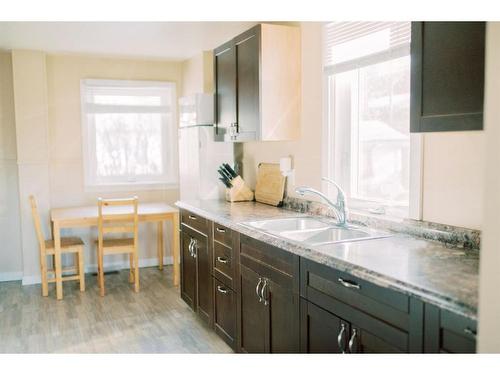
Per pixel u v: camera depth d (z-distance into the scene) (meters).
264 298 2.58
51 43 4.42
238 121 3.60
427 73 1.88
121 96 5.30
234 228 2.91
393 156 2.72
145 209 4.82
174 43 4.46
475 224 2.12
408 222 2.49
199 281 3.64
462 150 2.16
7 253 5.00
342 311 1.95
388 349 1.71
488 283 1.27
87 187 5.22
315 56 3.22
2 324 3.69
